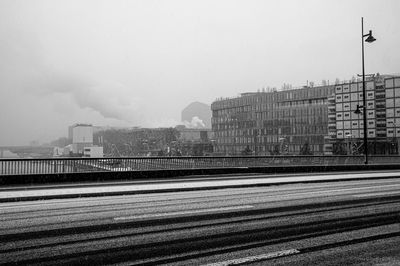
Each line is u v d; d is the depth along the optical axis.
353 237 6.96
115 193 13.09
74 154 81.19
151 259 5.73
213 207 10.13
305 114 111.44
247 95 133.38
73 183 17.53
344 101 96.62
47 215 9.04
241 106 130.38
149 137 140.12
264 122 122.12
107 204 10.74
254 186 15.73
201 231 7.41
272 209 9.80
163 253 6.02
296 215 9.00
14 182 17.22
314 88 109.62
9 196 11.87
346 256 5.84
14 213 9.31
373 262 5.56
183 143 145.12
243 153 120.50
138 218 8.64
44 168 18.33
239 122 130.75
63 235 7.11
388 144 87.62
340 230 7.50
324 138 106.31
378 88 90.00
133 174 20.23
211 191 13.96
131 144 135.75
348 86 95.94
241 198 11.88
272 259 5.70
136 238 6.89
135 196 12.59
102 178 19.31
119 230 7.49
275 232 7.32
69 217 8.77
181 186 15.00
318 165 27.73
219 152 139.00
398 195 12.41
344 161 32.88
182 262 5.58
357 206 10.27
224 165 25.08
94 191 13.30
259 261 5.61
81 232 7.33
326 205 10.44
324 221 8.32
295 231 7.41
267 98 121.75
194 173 22.50
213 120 143.50
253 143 125.00
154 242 6.63
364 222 8.22
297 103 113.75
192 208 9.98
